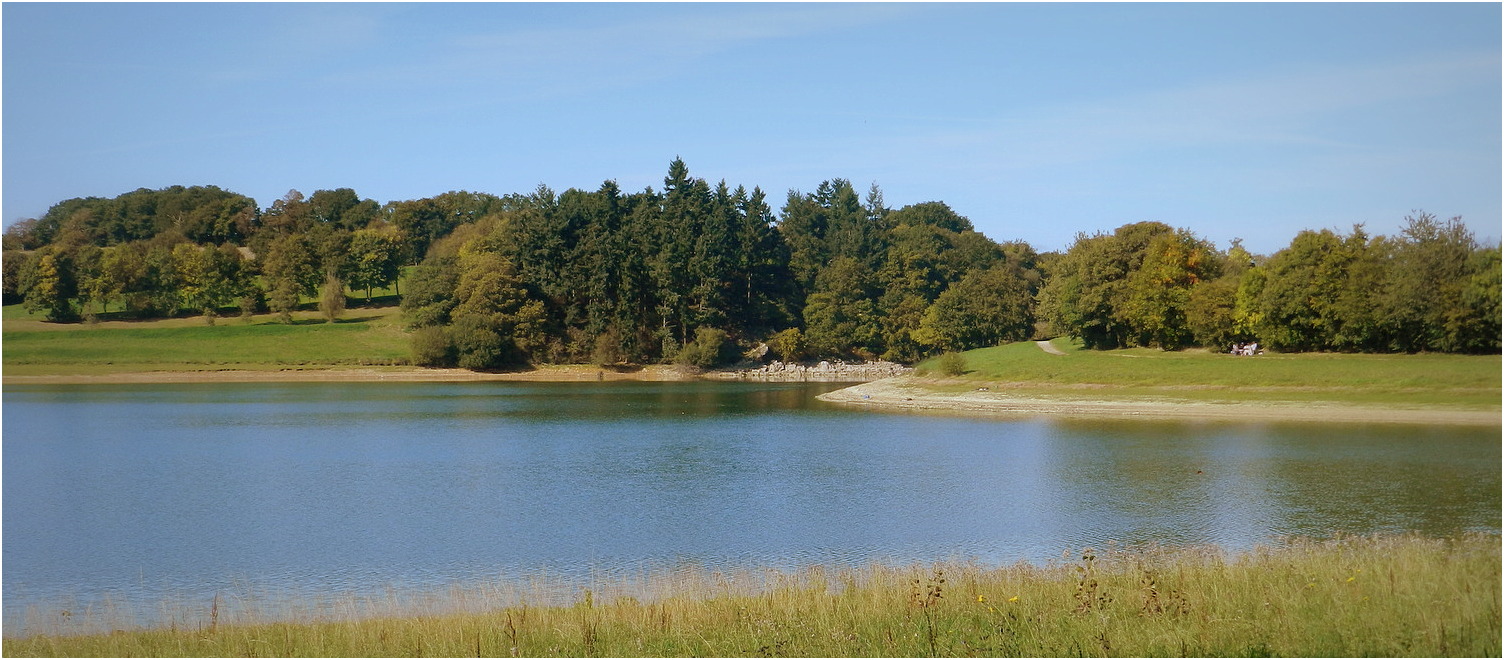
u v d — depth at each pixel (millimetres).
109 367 141500
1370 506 44125
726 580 31312
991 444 68750
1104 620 19641
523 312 158125
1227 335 110000
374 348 160500
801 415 93000
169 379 139125
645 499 49219
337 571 35594
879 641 19703
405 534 41625
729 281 175625
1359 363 89438
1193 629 18922
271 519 44938
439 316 160250
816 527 42281
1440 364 86062
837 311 172250
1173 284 119500
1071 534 40188
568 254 164875
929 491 50688
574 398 115438
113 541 40719
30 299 162750
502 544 39625
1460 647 17328
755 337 175750
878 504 47312
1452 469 53375
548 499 49438
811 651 19344
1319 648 17594
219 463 62594
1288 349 103375
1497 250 86312
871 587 24969
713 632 20938
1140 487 50562
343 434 78250
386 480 55750
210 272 172500
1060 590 23016
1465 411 74000
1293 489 48562
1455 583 20703
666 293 162375
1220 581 22516
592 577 33906
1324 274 98875
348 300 194125
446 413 96250
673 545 39188
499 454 66188
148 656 21359
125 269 167000
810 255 196250
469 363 151625
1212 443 65812
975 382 106000
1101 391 94312
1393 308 90125
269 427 83375
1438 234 90750
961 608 21844
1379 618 18797
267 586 33594
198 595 32469
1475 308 86000
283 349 157000
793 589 26031
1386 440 64625
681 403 108062
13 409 98500
